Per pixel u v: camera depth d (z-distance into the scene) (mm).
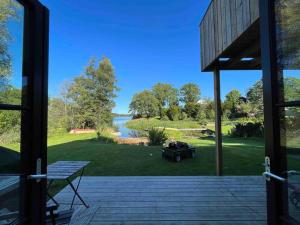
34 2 1362
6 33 1397
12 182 1333
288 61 1336
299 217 1265
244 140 12625
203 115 30500
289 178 1306
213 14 4426
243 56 4137
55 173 2781
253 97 19844
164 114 34906
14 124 1349
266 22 1346
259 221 2723
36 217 1340
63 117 19938
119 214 2947
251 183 4223
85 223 2697
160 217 2852
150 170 5820
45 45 1465
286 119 1318
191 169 5895
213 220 2760
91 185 4180
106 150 8672
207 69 5266
